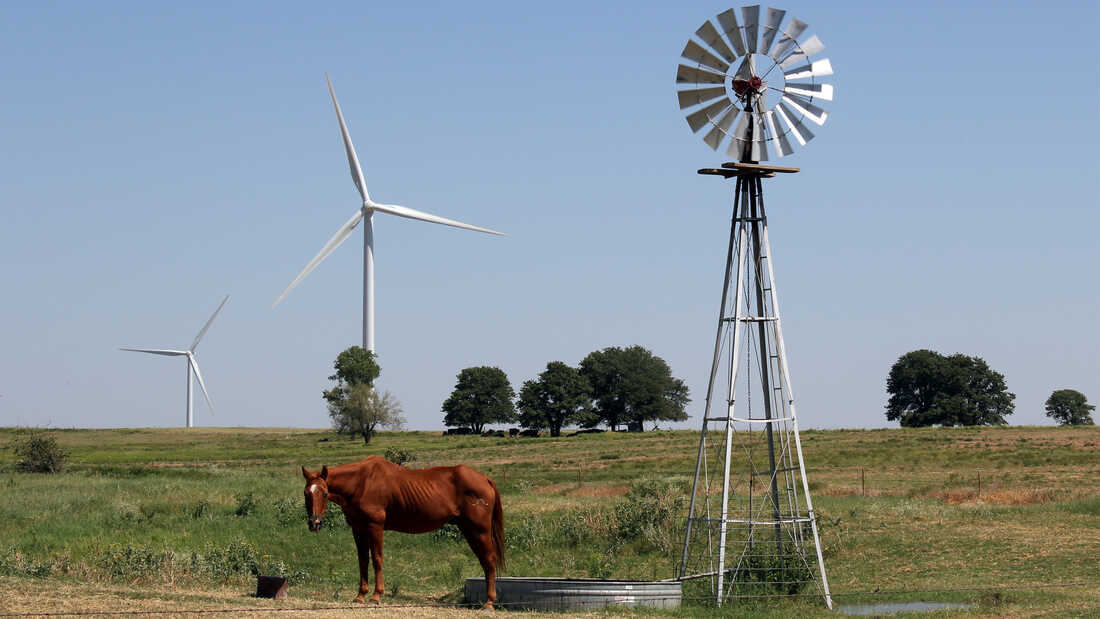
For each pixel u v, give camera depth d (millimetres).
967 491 48750
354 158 99750
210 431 180125
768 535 32719
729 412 26500
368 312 100812
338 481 20891
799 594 25969
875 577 28453
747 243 27453
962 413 158500
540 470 75188
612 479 62688
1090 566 28047
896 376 165500
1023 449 82500
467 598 23016
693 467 69875
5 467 69125
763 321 27250
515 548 34906
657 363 184625
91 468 70812
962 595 24844
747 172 27156
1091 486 50906
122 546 29156
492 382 173500
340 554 34000
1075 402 186125
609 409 180375
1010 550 30703
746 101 27438
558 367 175500
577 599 22297
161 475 65812
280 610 19062
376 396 144000
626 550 34375
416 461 80438
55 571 25234
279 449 123312
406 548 34844
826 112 27641
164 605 19266
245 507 41625
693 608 23172
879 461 73688
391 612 19219
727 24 27203
